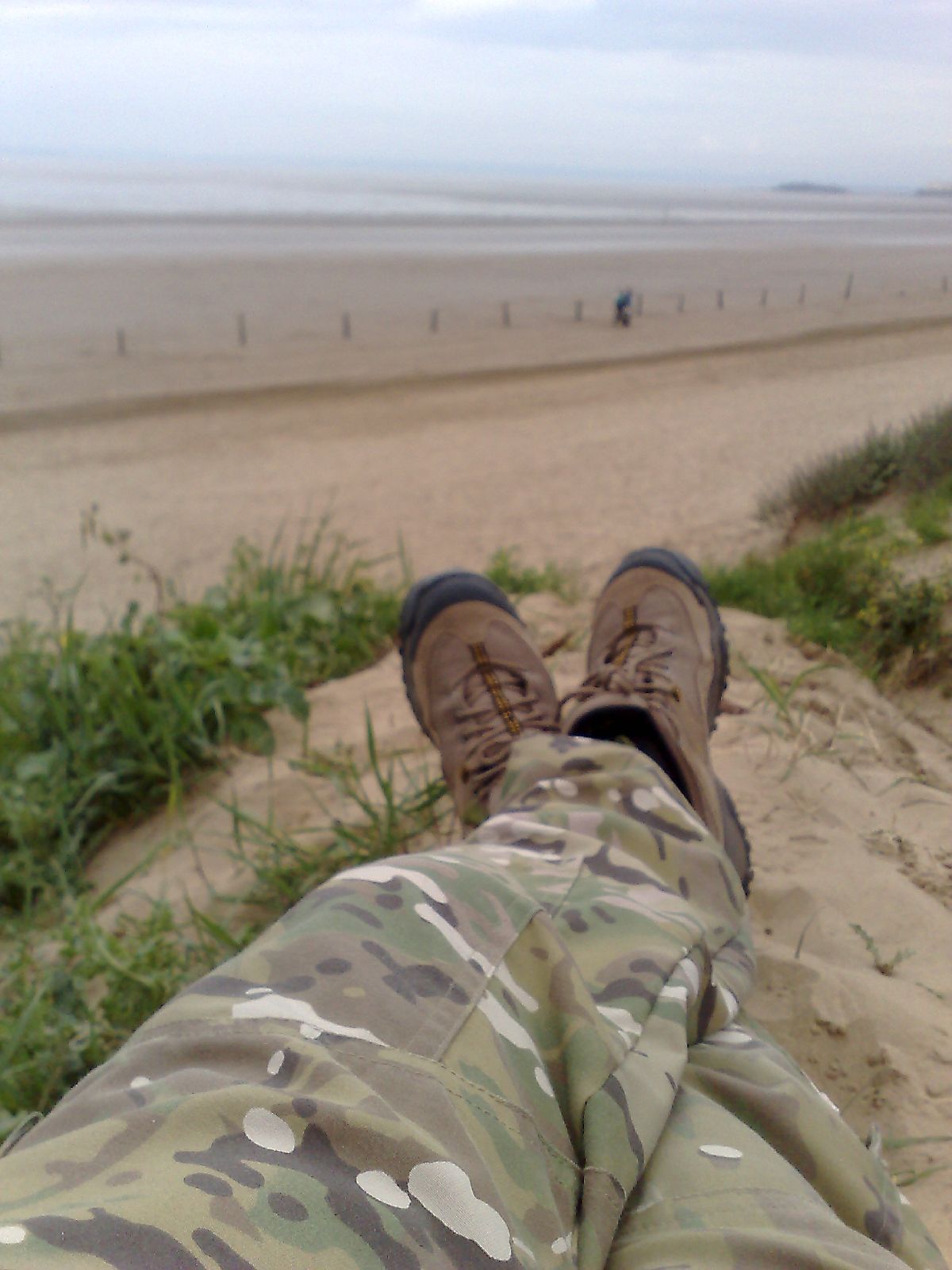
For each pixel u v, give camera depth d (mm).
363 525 8148
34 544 8984
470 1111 704
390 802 1970
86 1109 655
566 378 15273
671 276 32906
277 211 125250
